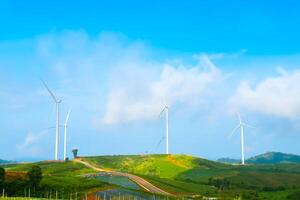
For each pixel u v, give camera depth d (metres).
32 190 172.25
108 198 168.75
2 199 135.00
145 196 179.88
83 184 189.25
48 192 172.38
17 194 166.88
